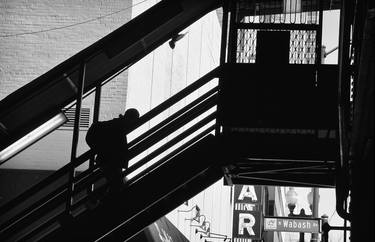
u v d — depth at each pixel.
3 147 7.74
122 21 15.62
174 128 7.95
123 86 14.79
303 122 7.67
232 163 8.07
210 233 25.08
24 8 15.70
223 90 7.80
